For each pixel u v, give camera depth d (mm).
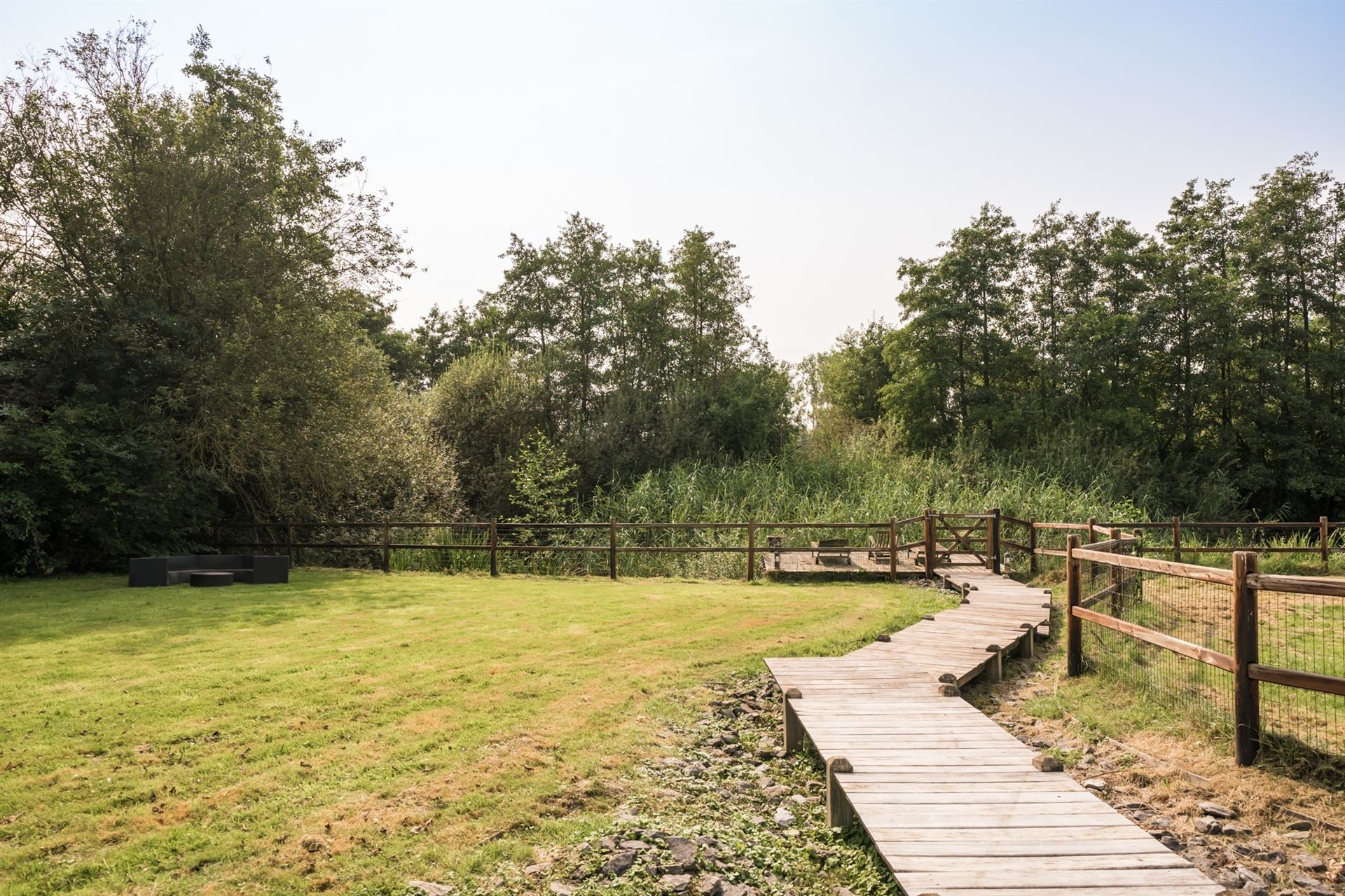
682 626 10422
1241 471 31672
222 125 18641
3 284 17625
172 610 11328
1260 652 8203
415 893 3947
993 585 13562
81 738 5930
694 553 18016
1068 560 8344
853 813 4867
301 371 18219
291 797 4984
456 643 9219
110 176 17141
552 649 8992
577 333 34000
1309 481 30359
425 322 48281
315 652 8703
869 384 49875
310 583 14641
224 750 5734
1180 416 33875
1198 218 36031
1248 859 4359
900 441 34156
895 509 20828
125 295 17469
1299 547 17391
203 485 17250
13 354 16766
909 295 36781
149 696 6930
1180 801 5098
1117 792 5324
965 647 8656
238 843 4379
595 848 4426
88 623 10305
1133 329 33406
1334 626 9516
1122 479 30172
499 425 30078
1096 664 8180
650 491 25375
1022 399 35094
